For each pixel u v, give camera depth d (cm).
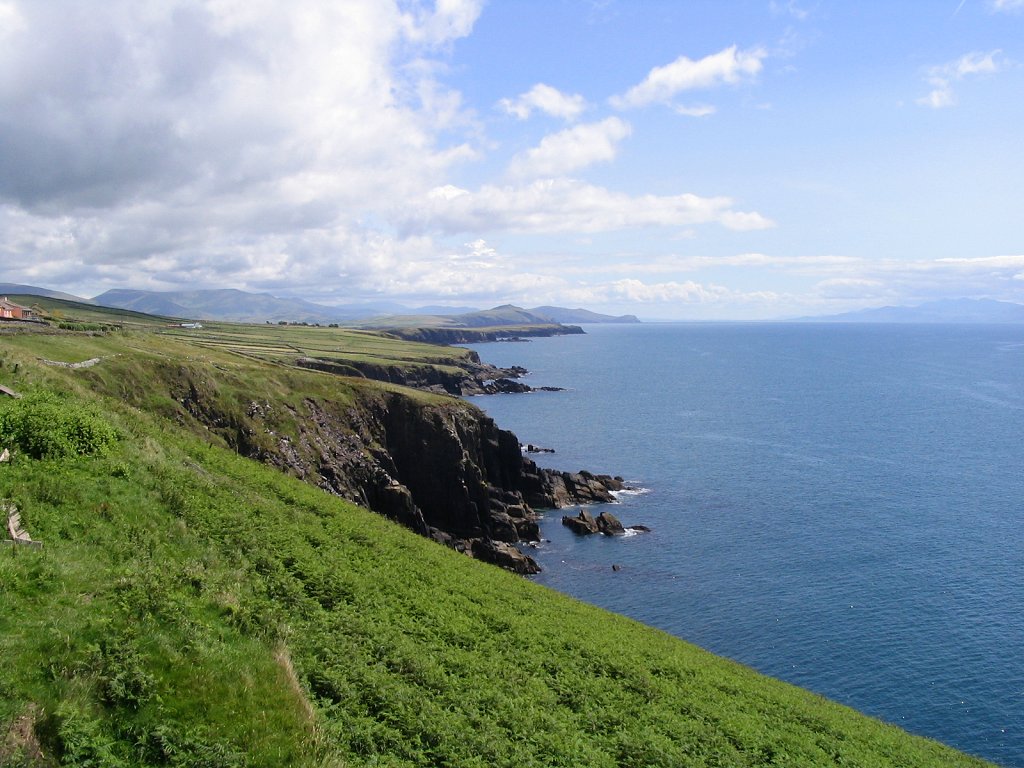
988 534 8544
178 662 1827
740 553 8056
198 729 1647
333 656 2309
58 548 2219
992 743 4634
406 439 9556
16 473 2614
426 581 3569
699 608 6594
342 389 9600
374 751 1905
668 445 14312
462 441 9938
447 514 9338
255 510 3528
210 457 4416
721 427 16362
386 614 2866
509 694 2541
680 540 8575
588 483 10662
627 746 2403
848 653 5750
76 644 1725
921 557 7806
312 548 3328
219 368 8475
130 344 8331
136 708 1639
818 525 9006
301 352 17525
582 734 2412
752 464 12544
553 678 2839
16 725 1399
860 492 10575
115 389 6494
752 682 3859
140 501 2864
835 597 6794
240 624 2200
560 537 8831
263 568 2853
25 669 1570
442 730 2098
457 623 3073
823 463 12569
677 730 2664
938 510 9594
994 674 5412
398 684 2291
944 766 3322
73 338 7400
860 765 2905
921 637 5997
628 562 7838
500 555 7606
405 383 18288
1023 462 12519
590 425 16700
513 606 3684
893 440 14638
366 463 8644
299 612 2570
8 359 4069
